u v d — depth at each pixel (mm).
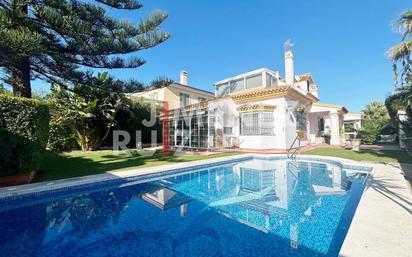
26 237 4082
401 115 13820
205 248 3600
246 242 3748
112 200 6184
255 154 13219
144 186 7621
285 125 15109
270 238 3852
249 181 8344
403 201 4422
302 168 10383
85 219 4902
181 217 4949
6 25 6219
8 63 7395
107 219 4898
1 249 3654
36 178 7016
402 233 3096
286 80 19766
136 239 3963
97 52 9117
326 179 8305
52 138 15109
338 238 3758
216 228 4336
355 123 29156
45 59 9023
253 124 15430
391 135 21719
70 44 8977
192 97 26406
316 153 13211
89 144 16594
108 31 9859
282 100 15172
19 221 4809
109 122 16859
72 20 8039
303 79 23031
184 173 9281
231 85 21797
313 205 5488
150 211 5355
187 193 6836
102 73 12570
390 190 5207
